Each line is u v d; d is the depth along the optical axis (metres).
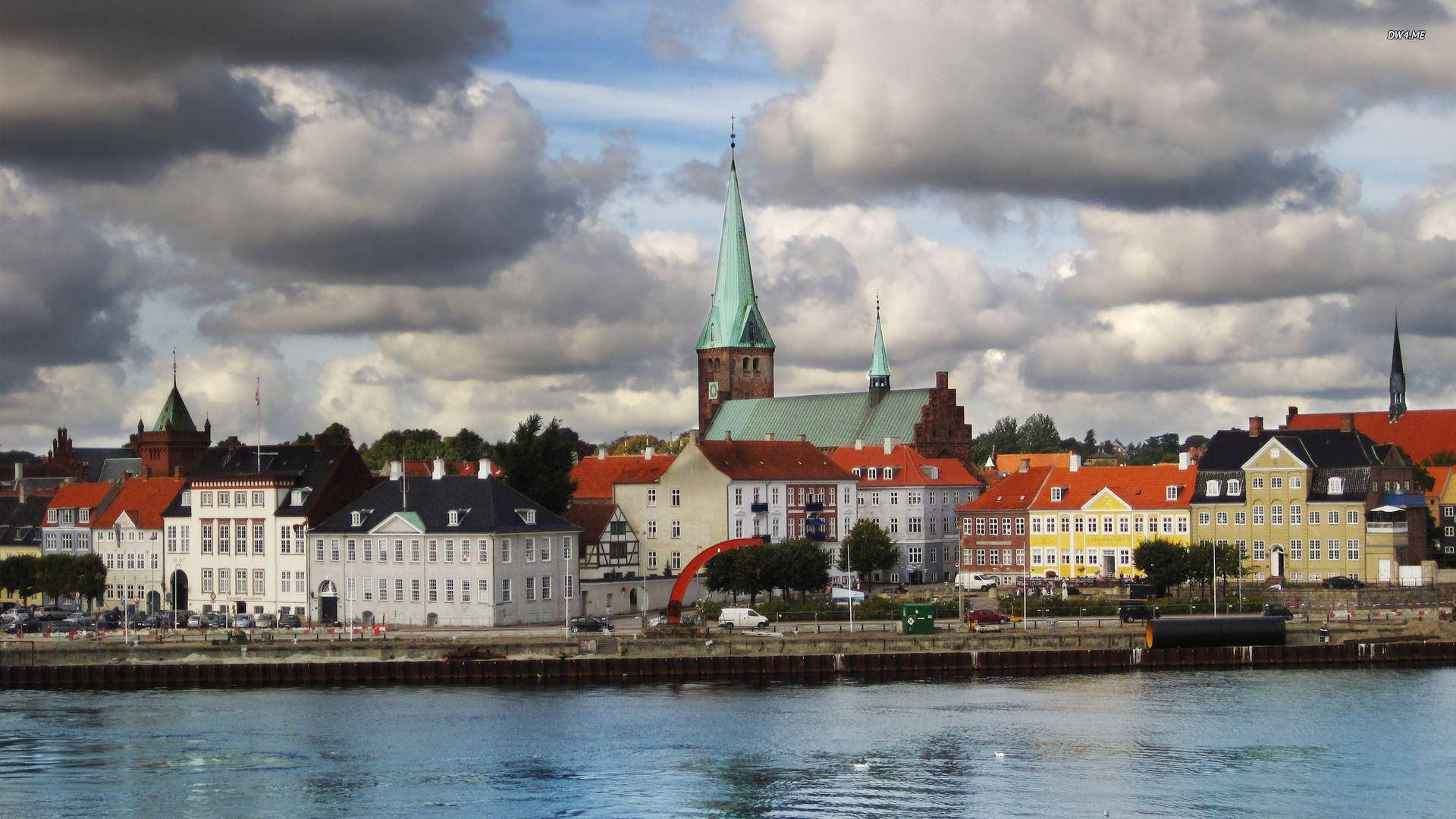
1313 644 194.00
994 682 179.38
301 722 160.00
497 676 182.62
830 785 132.38
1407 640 197.38
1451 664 192.75
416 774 137.50
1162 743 146.62
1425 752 143.12
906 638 189.00
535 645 187.88
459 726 156.50
